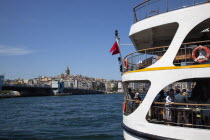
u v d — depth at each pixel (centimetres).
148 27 858
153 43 1106
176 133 730
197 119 822
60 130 1619
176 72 749
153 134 791
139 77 852
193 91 959
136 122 861
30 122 2080
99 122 2003
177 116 815
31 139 1320
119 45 1120
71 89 19900
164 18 809
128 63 993
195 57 732
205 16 734
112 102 5891
